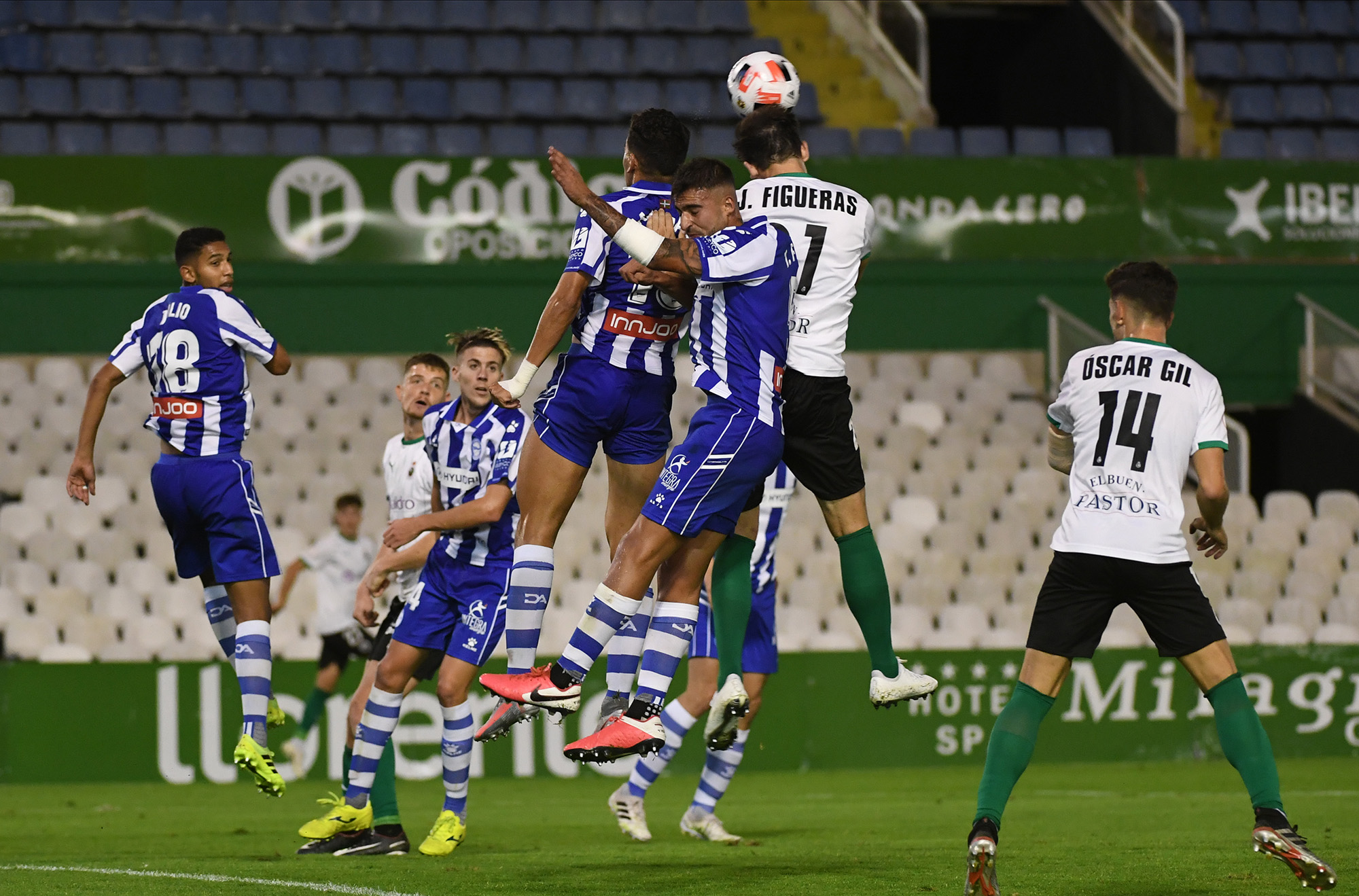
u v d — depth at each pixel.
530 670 18.44
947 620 45.00
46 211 51.97
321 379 52.69
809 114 62.75
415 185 53.91
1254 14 67.25
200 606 43.94
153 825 28.09
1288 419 57.78
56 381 51.47
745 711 18.55
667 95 62.62
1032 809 29.94
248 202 53.03
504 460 21.92
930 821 28.09
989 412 54.28
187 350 21.12
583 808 31.73
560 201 54.69
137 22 60.41
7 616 44.00
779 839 24.84
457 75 61.75
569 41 63.28
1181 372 16.70
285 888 17.92
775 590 25.05
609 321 17.98
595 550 47.09
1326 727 42.03
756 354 17.17
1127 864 20.69
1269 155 62.41
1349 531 49.75
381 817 22.75
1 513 47.25
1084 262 57.31
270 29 61.88
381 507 48.47
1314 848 21.73
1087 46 67.56
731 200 17.78
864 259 19.09
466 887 18.06
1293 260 58.06
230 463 21.27
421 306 53.94
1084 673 41.31
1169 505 16.48
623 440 18.36
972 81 76.44
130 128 57.09
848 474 18.64
